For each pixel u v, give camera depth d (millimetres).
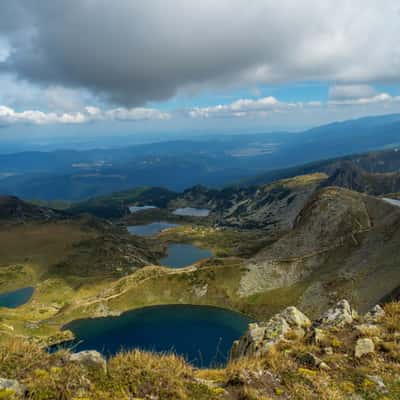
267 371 11219
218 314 101375
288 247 119688
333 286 88750
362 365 11922
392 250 87125
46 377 8680
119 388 9047
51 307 123188
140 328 94000
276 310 95000
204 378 11117
